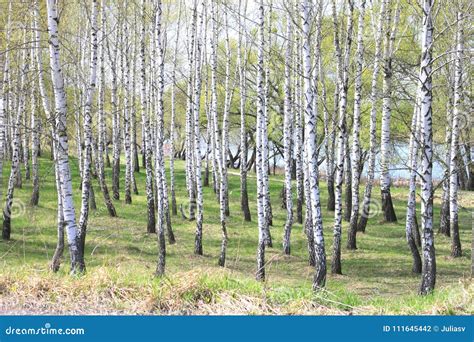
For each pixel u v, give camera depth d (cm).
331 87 2906
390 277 1647
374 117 2227
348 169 2494
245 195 2450
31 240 1914
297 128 2353
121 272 1095
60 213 1391
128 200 2608
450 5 1767
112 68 2656
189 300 968
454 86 1958
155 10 1925
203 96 3556
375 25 2391
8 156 3356
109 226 2200
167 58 2845
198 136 1923
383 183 2458
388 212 2444
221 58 3303
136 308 942
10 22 1981
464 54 1798
